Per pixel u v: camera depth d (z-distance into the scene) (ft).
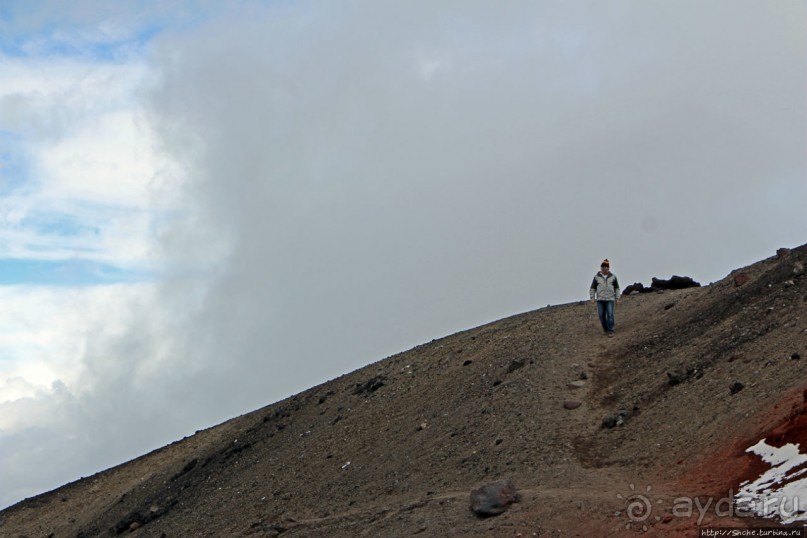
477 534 48.26
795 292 65.72
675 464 49.70
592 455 56.54
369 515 59.26
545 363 75.41
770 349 57.36
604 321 79.36
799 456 41.65
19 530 126.31
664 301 86.58
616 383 67.15
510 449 61.36
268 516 72.69
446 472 63.21
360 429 84.58
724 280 81.82
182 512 90.53
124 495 115.24
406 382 93.15
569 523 46.26
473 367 85.15
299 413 104.01
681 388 59.98
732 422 49.93
